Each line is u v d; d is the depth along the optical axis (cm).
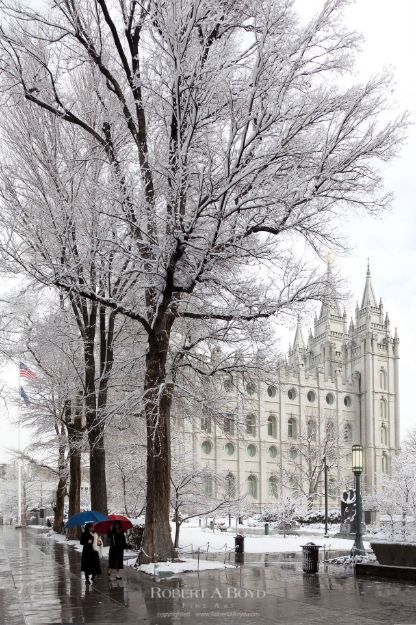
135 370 2323
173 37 1580
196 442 8831
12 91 1903
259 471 9569
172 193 1655
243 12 1642
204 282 1836
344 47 1667
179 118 1647
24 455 4147
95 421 2348
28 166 2155
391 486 4972
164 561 1738
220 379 2430
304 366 10912
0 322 2472
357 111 1652
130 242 1812
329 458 9031
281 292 1806
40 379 3006
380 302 11744
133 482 2897
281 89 1566
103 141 1886
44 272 1888
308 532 4484
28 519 9044
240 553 2345
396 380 11544
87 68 2223
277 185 1616
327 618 1004
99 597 1267
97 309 2595
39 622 1001
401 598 1223
